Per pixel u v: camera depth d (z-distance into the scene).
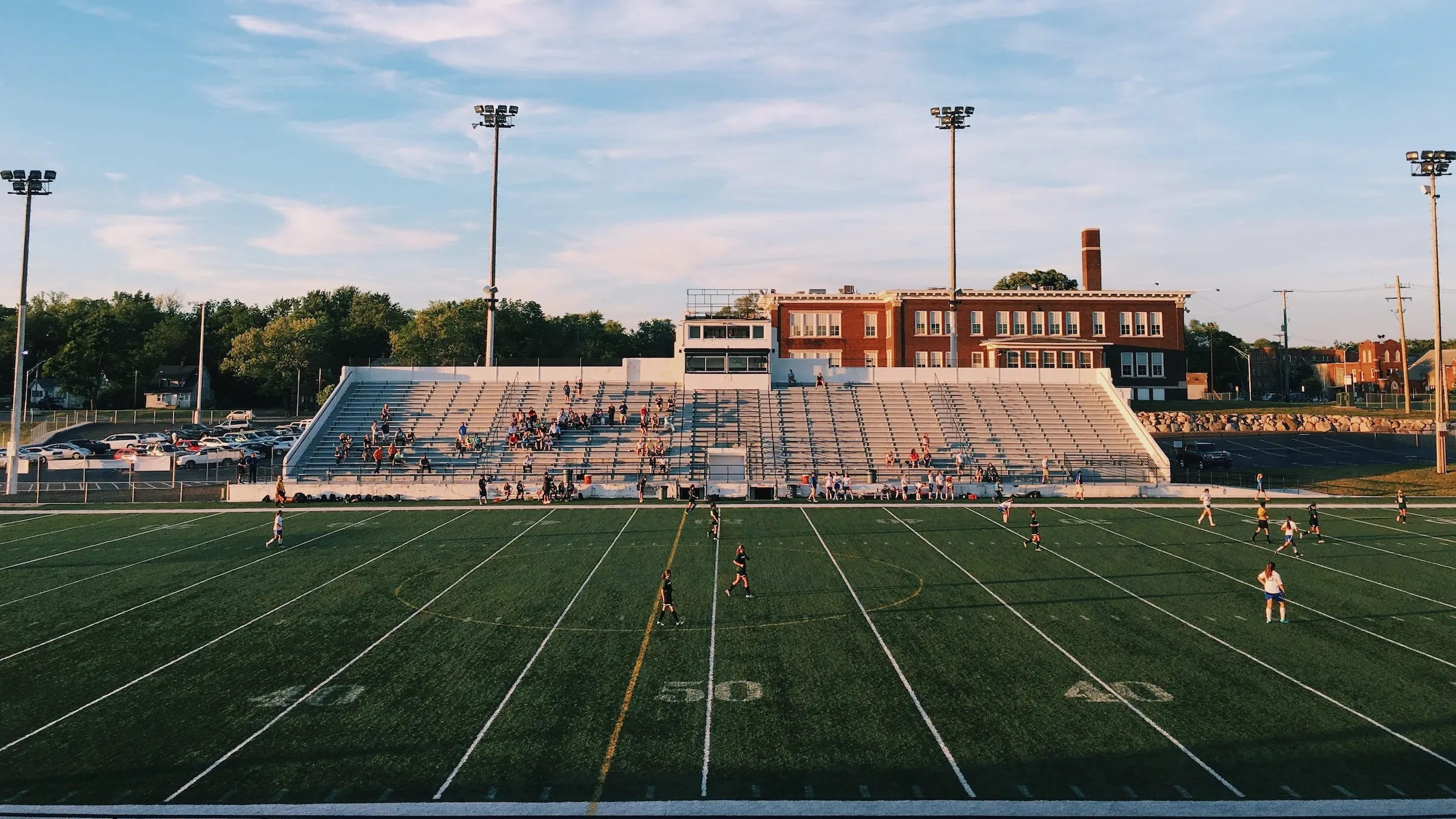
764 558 29.70
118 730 15.84
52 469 51.00
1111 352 78.50
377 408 54.09
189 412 87.00
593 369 57.94
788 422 52.84
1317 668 18.81
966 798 13.31
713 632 21.55
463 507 40.78
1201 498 43.22
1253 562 28.83
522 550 30.91
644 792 13.54
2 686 17.95
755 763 14.52
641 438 50.53
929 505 41.25
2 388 108.56
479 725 16.05
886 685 18.00
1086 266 82.25
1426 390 111.94
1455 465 50.56
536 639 21.02
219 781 13.88
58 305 120.12
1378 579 26.34
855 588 25.53
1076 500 43.16
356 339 124.06
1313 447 60.19
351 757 14.77
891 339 76.88
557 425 50.69
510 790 13.58
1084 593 24.92
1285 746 15.05
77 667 19.06
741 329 57.50
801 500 43.00
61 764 14.50
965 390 57.38
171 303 131.50
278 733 15.69
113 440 63.56
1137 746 15.11
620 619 22.59
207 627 21.97
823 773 14.16
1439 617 22.44
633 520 37.09
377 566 28.47
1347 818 12.69
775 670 18.89
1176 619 22.48
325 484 43.59
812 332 78.19
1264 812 12.87
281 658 19.70
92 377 102.19
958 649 20.22
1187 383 79.25
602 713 16.59
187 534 34.06
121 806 13.09
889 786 13.70
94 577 27.00
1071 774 14.12
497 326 112.44
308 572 27.62
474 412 53.66
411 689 17.83
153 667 19.11
